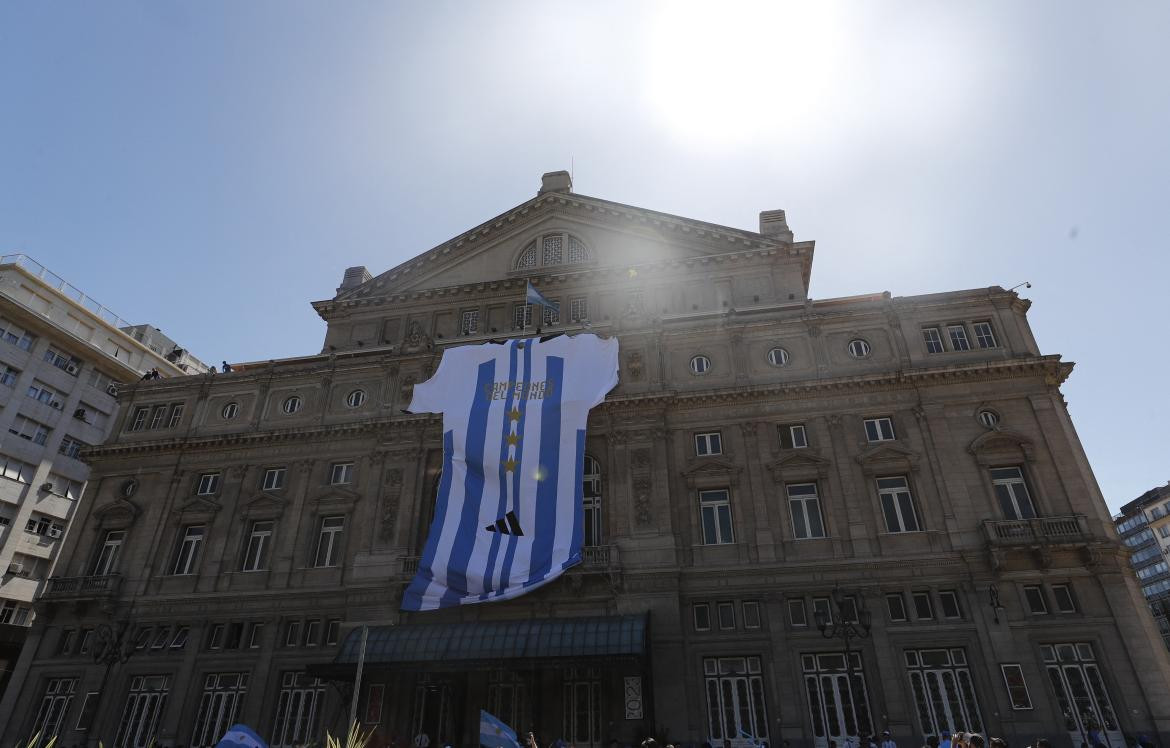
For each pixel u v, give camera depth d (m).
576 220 43.94
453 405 35.03
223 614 33.22
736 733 27.44
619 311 40.00
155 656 32.81
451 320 42.00
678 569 29.97
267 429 38.16
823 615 24.84
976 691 26.69
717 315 37.53
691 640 29.05
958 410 31.86
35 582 52.50
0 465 51.44
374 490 34.66
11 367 53.50
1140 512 113.38
